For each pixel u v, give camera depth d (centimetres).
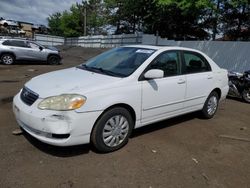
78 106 379
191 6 1739
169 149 455
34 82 441
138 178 362
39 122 378
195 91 567
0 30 4972
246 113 743
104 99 403
